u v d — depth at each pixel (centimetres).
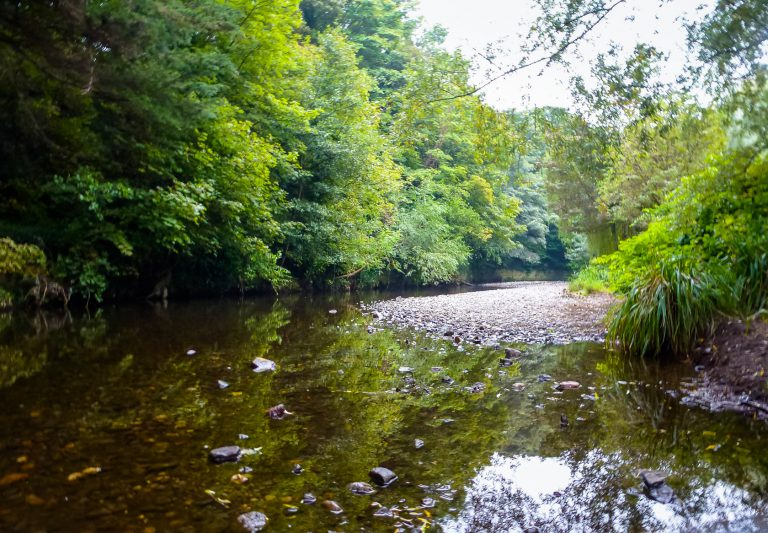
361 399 338
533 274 3844
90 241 810
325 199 1514
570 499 196
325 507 186
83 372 387
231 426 275
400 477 217
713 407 317
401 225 2131
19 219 810
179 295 1109
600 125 474
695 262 482
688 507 188
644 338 476
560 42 434
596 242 1980
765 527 172
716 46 354
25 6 630
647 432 272
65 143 767
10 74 650
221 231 1034
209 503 186
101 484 198
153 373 389
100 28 636
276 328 688
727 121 398
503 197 2955
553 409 316
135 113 759
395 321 803
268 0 1191
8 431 255
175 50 823
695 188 496
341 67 1588
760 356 357
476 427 283
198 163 948
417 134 702
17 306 727
